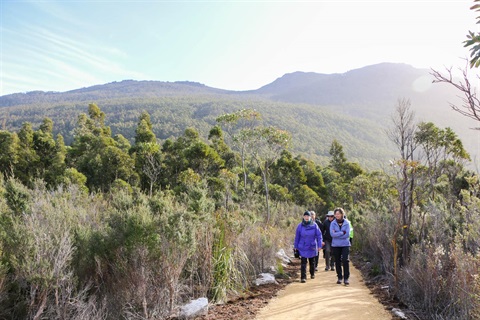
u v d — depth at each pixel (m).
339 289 7.26
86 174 40.50
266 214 22.89
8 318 4.28
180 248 5.72
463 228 6.68
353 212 19.06
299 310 5.77
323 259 13.40
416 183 7.89
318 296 6.67
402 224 7.75
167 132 165.12
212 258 6.66
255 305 6.20
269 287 7.70
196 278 6.54
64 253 4.67
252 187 37.62
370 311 5.60
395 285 6.41
